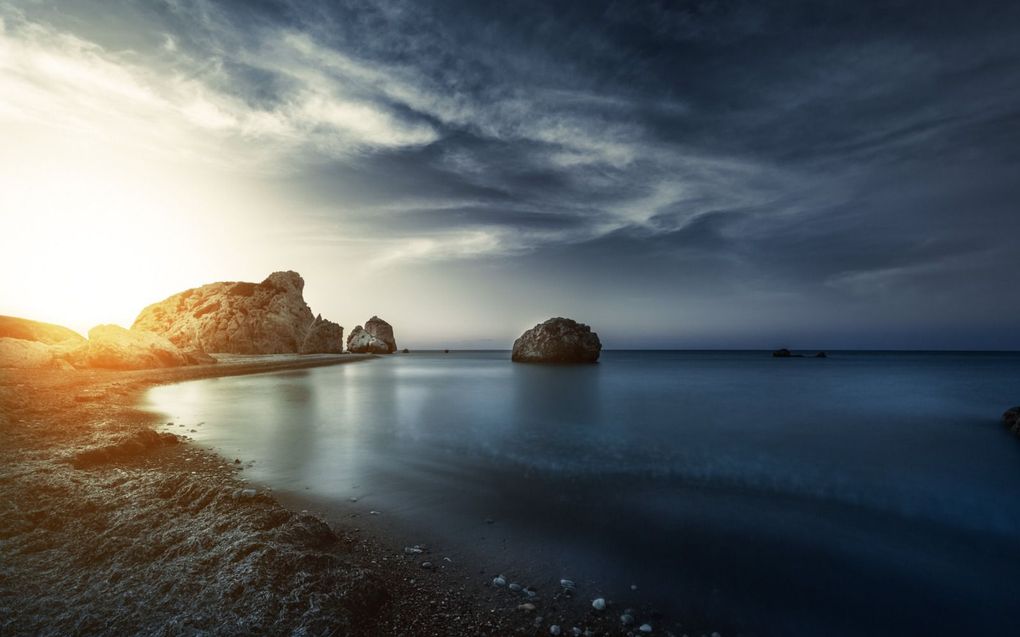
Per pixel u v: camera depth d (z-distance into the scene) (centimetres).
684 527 691
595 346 5247
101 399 1823
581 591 502
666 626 447
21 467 740
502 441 1297
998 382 3500
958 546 644
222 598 393
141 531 518
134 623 360
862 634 445
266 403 2050
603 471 995
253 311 7556
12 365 2616
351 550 577
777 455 1158
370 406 2019
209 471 905
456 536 637
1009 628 458
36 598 390
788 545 635
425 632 415
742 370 5062
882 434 1435
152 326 7194
